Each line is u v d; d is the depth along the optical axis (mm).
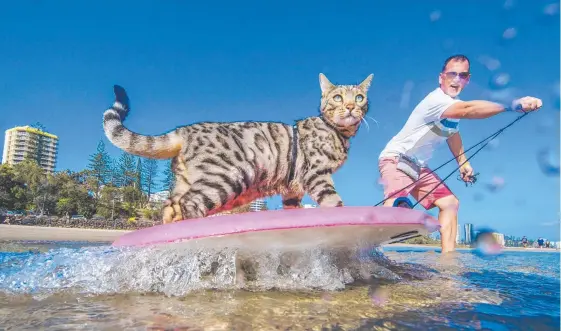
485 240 1204
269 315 526
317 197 1021
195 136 989
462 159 1386
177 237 727
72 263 775
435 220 819
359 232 759
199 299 608
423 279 854
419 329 486
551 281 889
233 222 720
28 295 623
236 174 964
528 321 533
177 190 976
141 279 706
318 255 792
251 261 766
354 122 1073
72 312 526
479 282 843
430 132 1298
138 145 977
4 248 1745
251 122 1050
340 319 517
